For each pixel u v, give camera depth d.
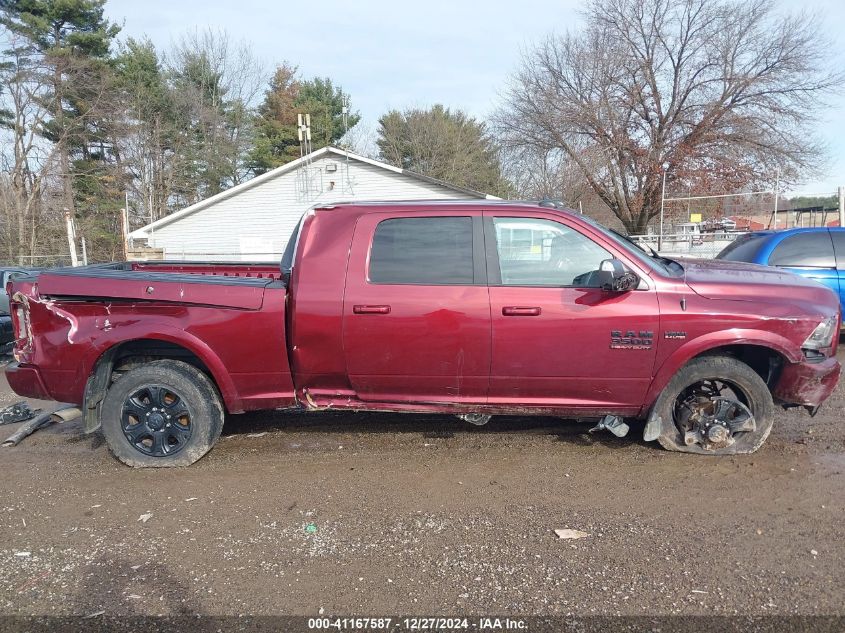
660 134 27.94
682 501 3.63
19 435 4.98
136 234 21.25
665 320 3.92
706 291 3.99
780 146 25.89
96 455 4.65
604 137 28.22
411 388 4.19
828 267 7.36
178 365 4.27
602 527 3.35
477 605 2.69
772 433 4.71
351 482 4.02
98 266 5.17
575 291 3.98
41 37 30.98
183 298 4.13
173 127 37.25
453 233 4.10
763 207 22.23
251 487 3.98
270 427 5.12
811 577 2.84
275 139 39.59
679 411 4.28
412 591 2.80
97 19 32.75
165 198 36.81
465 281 4.04
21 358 4.29
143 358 4.44
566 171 28.58
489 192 43.22
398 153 45.19
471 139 44.31
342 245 4.12
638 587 2.79
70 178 32.31
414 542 3.24
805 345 3.99
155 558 3.14
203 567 3.04
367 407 4.29
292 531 3.39
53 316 4.20
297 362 4.16
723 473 4.00
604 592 2.76
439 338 4.02
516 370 4.05
